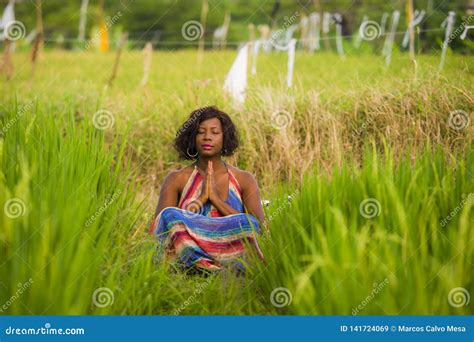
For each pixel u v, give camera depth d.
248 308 4.11
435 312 3.65
